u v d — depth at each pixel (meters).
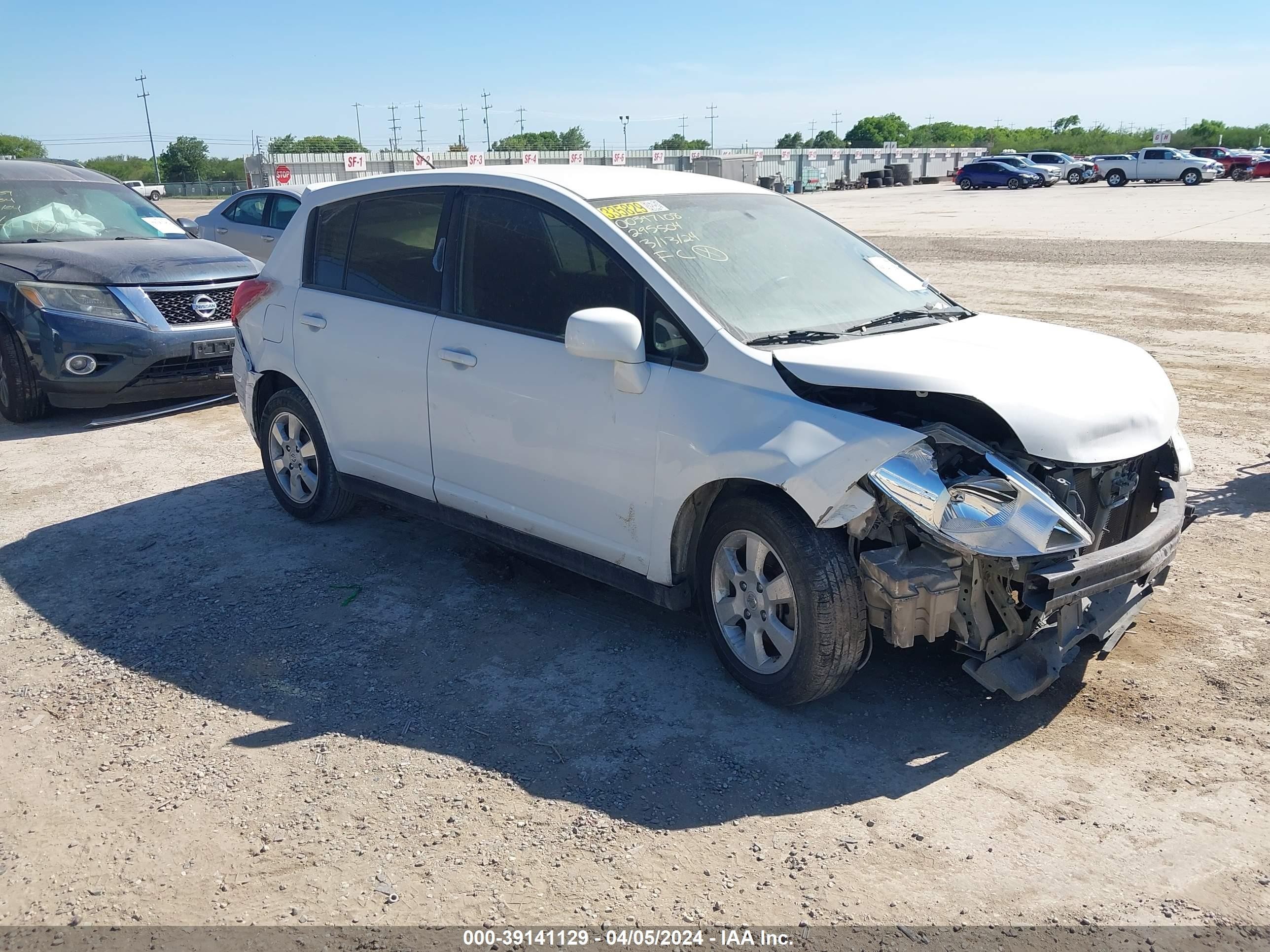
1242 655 4.05
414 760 3.43
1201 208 30.70
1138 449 3.51
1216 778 3.26
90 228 8.98
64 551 5.36
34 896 2.81
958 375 3.38
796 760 3.40
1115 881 2.81
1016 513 3.23
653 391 3.75
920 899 2.75
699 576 3.87
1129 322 11.85
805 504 3.33
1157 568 3.62
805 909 2.72
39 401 7.98
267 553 5.29
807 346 3.64
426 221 4.70
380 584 4.89
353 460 5.18
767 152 61.91
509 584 4.89
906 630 3.36
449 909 2.73
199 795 3.26
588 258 4.04
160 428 7.95
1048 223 26.92
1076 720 3.62
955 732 3.56
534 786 3.28
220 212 14.42
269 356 5.52
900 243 22.31
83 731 3.65
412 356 4.66
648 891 2.79
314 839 3.03
